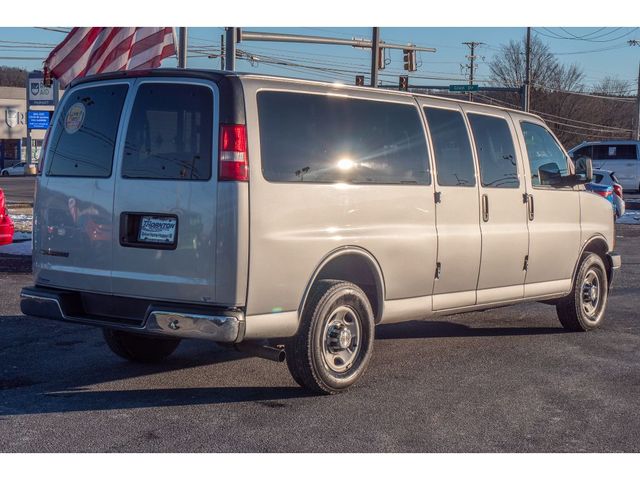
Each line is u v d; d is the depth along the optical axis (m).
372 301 7.12
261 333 6.07
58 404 6.25
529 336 9.20
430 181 7.45
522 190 8.52
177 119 6.13
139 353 7.49
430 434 5.73
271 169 6.11
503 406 6.44
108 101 6.50
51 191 6.67
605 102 94.25
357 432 5.73
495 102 85.69
